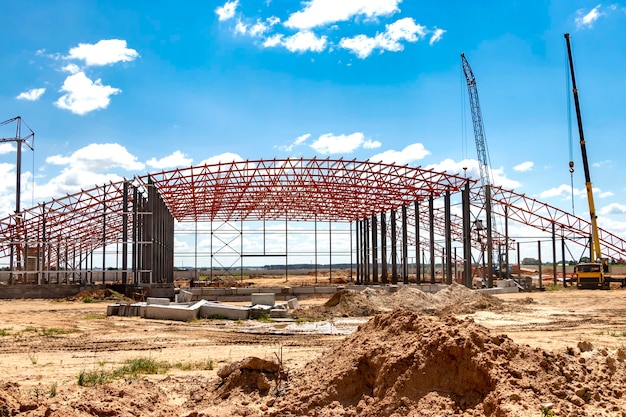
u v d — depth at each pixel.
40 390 12.23
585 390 9.66
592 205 67.81
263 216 68.81
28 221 51.72
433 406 9.05
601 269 62.03
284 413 9.83
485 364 9.38
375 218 70.50
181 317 30.72
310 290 53.62
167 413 10.62
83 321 29.58
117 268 52.31
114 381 14.06
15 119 64.12
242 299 50.97
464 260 53.22
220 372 12.14
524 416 8.27
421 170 48.59
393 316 11.30
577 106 69.69
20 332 24.66
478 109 78.62
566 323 28.31
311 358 17.36
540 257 64.88
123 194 49.38
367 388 10.05
